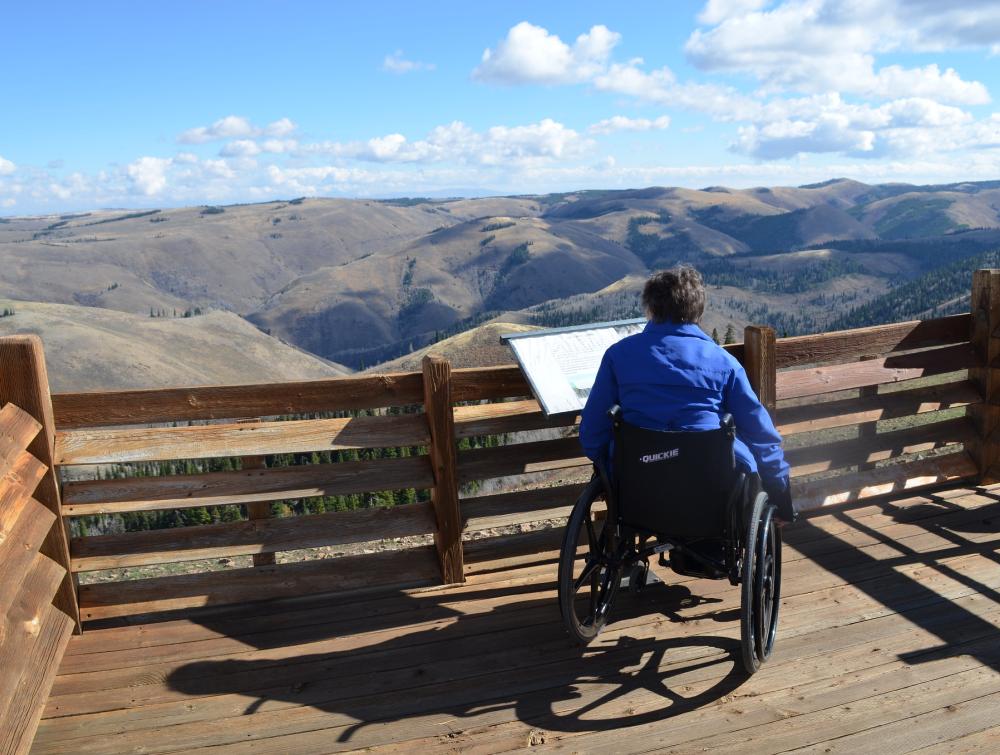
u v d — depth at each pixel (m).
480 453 4.24
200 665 3.42
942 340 5.22
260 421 4.02
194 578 4.00
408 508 4.21
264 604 4.01
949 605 3.70
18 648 3.03
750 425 3.07
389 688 3.18
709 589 4.00
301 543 4.03
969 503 5.05
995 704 2.88
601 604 3.48
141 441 3.83
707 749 2.68
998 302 5.10
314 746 2.80
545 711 2.96
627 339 3.23
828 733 2.74
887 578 4.02
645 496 3.06
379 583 4.17
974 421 5.42
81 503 3.78
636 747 2.71
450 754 2.71
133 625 3.82
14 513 3.16
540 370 4.01
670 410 3.02
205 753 2.77
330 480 4.06
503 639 3.56
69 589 3.72
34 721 2.91
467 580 4.26
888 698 2.95
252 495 3.96
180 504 3.89
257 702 3.10
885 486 5.14
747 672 3.17
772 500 3.25
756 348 4.49
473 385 4.21
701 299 3.18
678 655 3.34
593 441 3.27
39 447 3.59
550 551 4.48
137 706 3.10
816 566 4.20
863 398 5.05
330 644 3.58
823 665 3.21
